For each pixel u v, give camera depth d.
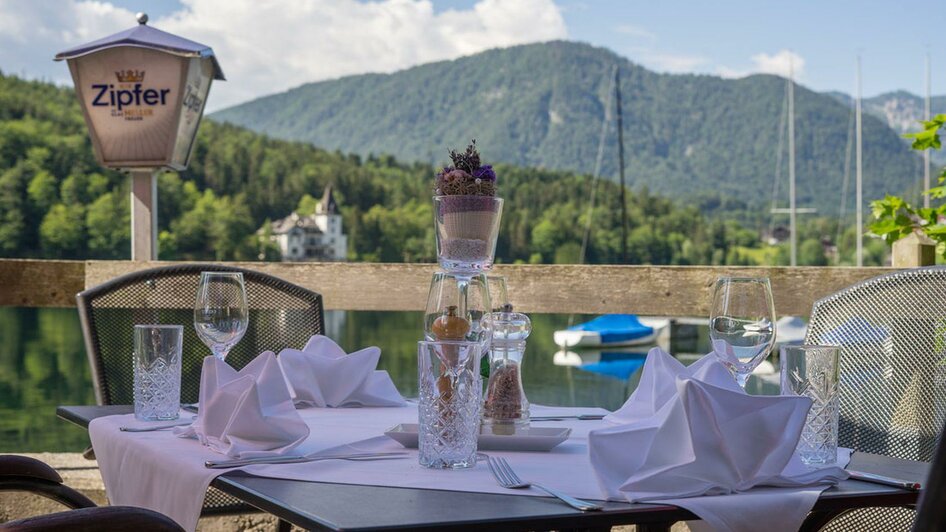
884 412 1.45
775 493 0.89
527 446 1.11
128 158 3.15
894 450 1.42
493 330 1.23
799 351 1.04
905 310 1.47
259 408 1.08
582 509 0.81
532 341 32.06
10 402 25.86
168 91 3.12
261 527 2.53
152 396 1.33
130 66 3.12
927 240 2.87
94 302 1.91
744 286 1.18
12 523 0.92
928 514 0.60
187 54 3.11
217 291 1.39
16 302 2.95
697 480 0.88
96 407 1.49
